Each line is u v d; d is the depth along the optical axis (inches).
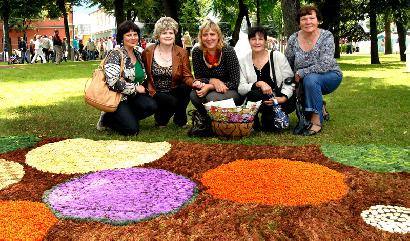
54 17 1642.5
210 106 243.9
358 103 367.9
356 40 1288.1
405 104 357.7
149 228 137.0
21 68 924.0
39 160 212.4
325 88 268.5
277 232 132.9
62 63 1174.3
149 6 1395.2
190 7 1744.6
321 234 130.9
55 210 151.9
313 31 265.9
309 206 150.9
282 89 262.8
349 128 268.1
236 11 1288.1
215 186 170.4
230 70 261.0
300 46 271.0
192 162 206.8
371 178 178.5
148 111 271.7
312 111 258.8
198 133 257.9
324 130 265.0
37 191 173.5
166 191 166.9
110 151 225.8
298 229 134.1
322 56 264.1
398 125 273.6
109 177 184.1
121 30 267.6
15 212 148.5
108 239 130.6
